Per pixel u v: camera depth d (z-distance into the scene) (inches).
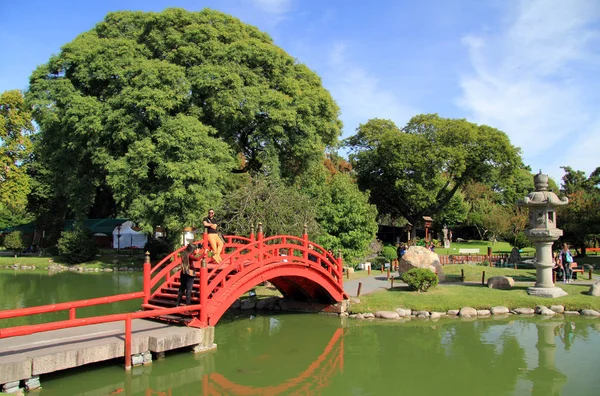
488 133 1549.0
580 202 1180.5
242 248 522.0
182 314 482.0
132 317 399.5
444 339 542.6
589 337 546.3
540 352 489.7
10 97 1481.3
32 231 1878.7
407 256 893.2
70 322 355.9
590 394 371.9
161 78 1014.4
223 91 1041.5
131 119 1002.7
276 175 1091.3
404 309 665.6
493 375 421.1
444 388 390.3
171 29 1125.1
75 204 1254.3
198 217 995.3
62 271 1249.4
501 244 2107.5
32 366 339.3
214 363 448.1
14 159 1514.5
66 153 1189.1
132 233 1827.0
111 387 373.7
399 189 1663.4
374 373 429.7
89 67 1088.8
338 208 946.7
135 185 1015.6
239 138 1270.9
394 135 1619.1
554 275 832.9
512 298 707.4
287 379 412.8
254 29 1305.4
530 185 2463.1
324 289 652.1
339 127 1359.5
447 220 2137.1
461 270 960.9
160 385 388.8
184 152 978.7
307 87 1239.5
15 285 954.7
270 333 573.0
